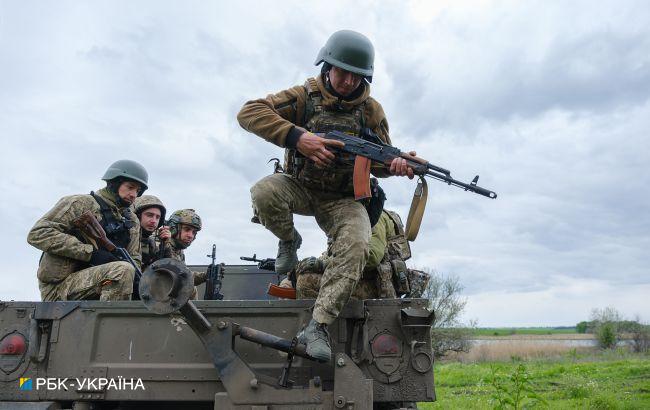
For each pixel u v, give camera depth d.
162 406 4.10
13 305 3.91
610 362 20.66
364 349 3.80
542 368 17.02
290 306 3.88
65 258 4.60
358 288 4.64
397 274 4.63
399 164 3.93
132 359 3.87
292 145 3.92
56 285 4.61
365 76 4.05
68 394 3.83
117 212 5.20
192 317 3.51
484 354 32.22
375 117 4.22
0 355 3.87
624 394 10.34
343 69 3.98
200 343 3.87
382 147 3.99
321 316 3.59
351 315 3.85
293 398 3.50
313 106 4.11
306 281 4.41
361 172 3.94
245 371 3.55
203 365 3.82
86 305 3.92
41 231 4.52
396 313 3.88
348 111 4.16
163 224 6.35
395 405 3.90
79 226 4.66
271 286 4.54
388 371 3.79
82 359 3.86
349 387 3.50
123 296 4.45
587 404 9.34
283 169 4.37
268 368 3.87
